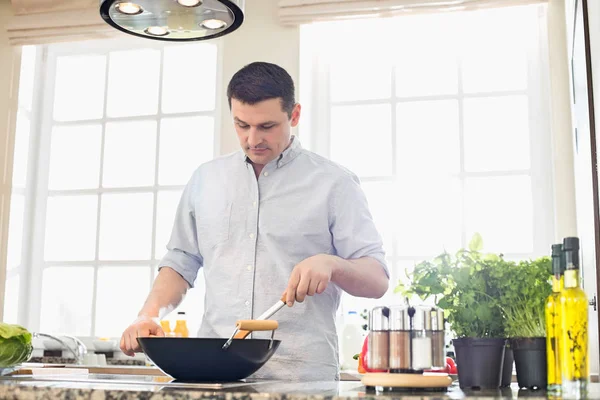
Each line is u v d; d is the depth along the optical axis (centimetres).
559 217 299
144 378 154
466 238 325
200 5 181
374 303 327
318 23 336
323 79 350
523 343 135
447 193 331
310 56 351
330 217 194
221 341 140
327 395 107
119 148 373
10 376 156
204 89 367
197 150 364
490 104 332
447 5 319
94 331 362
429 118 338
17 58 368
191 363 141
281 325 185
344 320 328
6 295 356
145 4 180
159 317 190
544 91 326
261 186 196
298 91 334
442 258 147
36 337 345
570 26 276
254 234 193
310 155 201
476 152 331
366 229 193
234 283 191
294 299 158
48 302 369
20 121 371
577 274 117
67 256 370
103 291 364
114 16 186
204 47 370
